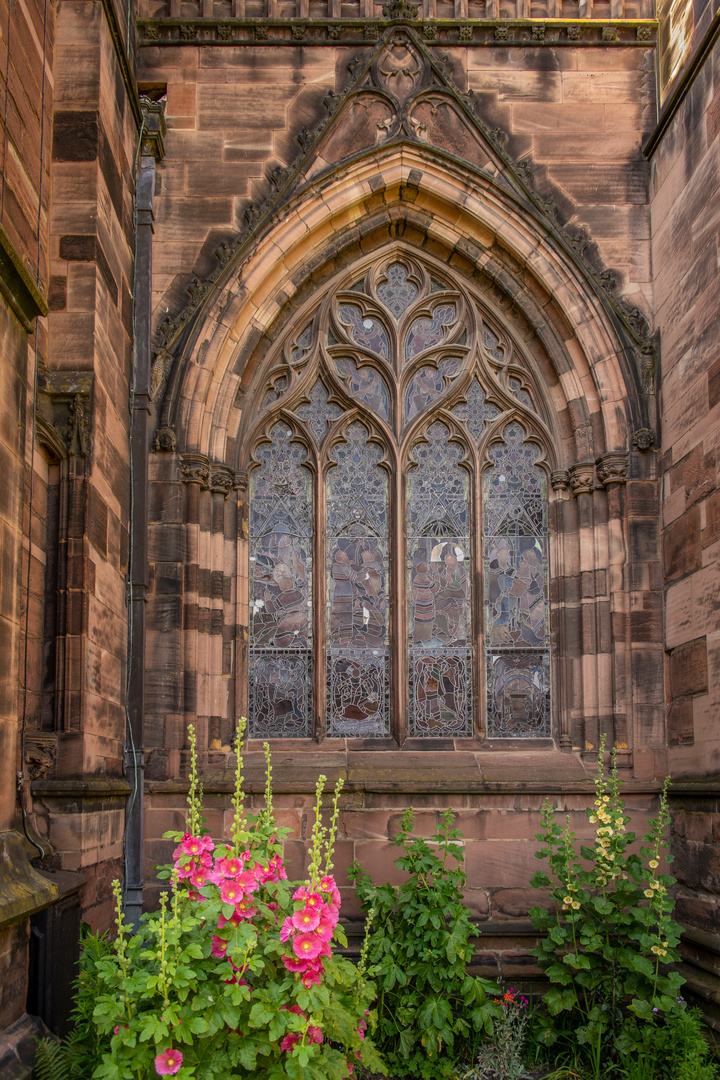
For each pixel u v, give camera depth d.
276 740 9.72
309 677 9.91
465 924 7.44
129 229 9.35
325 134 10.07
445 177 10.16
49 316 7.62
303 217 10.02
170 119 10.16
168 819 8.90
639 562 9.62
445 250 10.53
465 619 10.12
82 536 7.35
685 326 9.20
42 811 6.89
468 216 10.23
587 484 9.91
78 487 7.41
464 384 10.45
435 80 10.30
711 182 8.67
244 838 5.24
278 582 10.09
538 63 10.46
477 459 10.33
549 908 8.88
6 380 5.43
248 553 10.05
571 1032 7.59
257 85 10.27
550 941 7.66
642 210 10.25
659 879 7.48
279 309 10.14
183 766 9.04
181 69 10.27
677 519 9.25
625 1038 7.20
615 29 10.47
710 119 8.69
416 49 10.35
